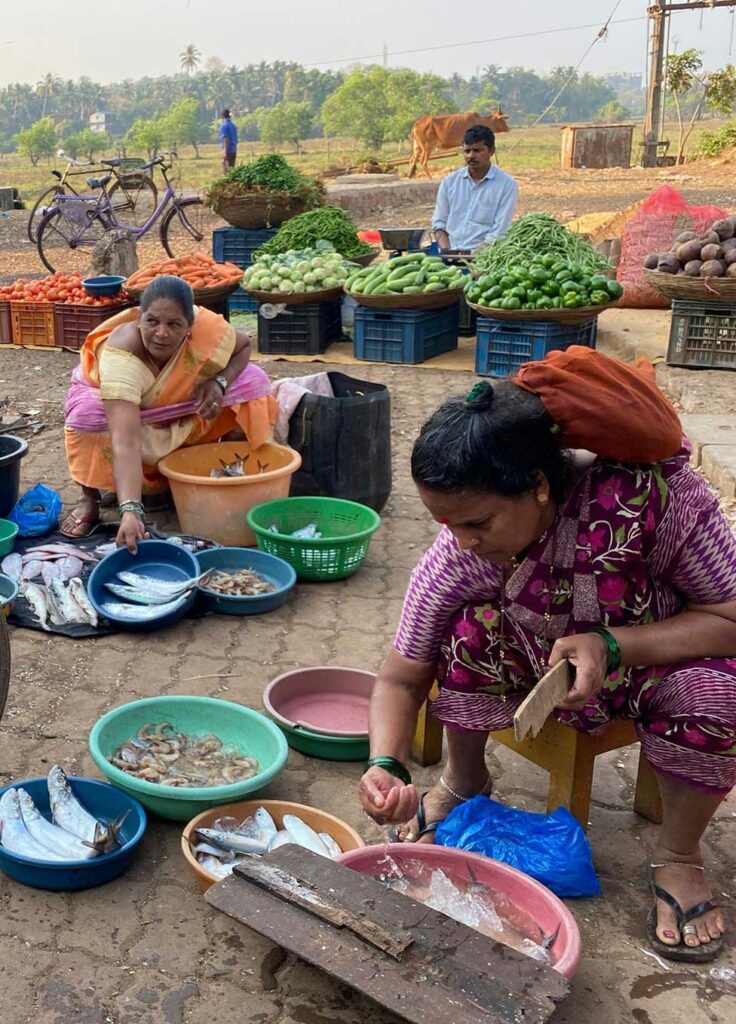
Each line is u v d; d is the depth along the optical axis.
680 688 2.30
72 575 4.21
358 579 4.44
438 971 1.99
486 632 2.42
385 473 5.01
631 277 9.55
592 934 2.45
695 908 2.42
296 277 8.22
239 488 4.48
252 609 4.04
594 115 189.50
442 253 9.12
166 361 4.46
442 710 2.60
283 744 2.89
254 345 8.85
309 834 2.63
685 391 6.95
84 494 4.72
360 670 3.37
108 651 3.76
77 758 3.10
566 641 2.18
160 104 190.25
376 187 20.97
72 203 13.41
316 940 2.06
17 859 2.48
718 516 2.23
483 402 2.04
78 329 8.74
